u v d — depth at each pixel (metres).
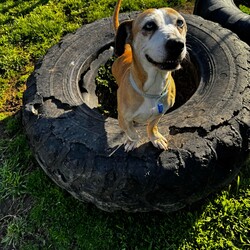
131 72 0.60
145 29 0.54
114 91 0.87
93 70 0.85
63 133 0.66
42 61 0.82
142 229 0.69
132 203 0.63
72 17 1.17
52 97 0.73
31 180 0.78
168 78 0.59
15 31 1.13
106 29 0.88
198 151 0.61
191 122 0.65
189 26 0.85
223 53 0.77
